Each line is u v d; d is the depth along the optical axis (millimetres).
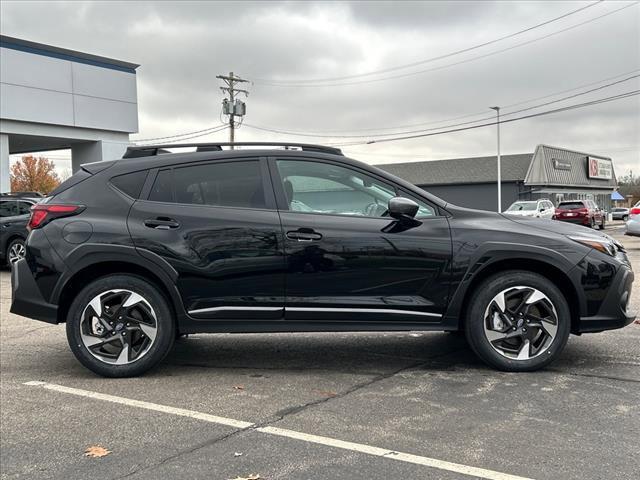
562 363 5156
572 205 31078
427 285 4832
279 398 4414
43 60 21422
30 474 3242
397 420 3924
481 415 3980
